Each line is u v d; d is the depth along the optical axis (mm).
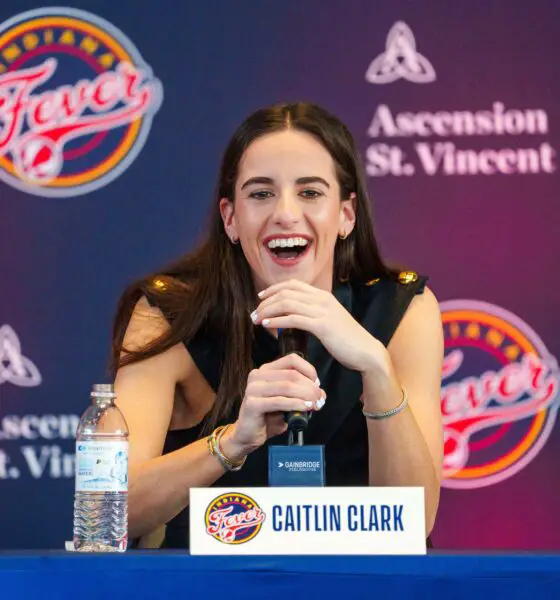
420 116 10977
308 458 4863
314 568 4059
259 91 11023
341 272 7305
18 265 10891
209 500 4434
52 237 10906
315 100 11008
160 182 10930
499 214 10977
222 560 4059
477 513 10727
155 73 10969
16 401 10773
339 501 4434
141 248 10906
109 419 6160
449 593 4039
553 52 11055
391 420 6176
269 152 6547
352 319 6012
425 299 7477
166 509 6191
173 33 11047
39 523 10688
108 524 5598
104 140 10914
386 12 11070
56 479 10734
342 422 6973
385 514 4426
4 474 10695
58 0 10977
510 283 10930
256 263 6605
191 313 7043
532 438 10812
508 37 11102
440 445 6961
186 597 4031
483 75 11055
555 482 10789
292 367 5578
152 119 10930
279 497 4445
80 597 4008
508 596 4027
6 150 10898
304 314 5852
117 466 5199
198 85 11008
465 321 10898
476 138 10977
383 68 11023
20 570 4000
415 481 6227
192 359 7090
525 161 10984
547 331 10891
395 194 10984
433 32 11094
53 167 10914
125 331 7270
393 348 7250
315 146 6641
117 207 10930
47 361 10828
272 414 5820
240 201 6617
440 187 11000
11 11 10945
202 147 10961
